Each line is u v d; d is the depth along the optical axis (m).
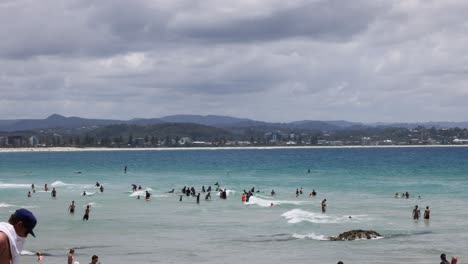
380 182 108.19
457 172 135.50
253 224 53.97
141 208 68.44
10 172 158.38
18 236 5.67
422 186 97.75
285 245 42.34
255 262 36.25
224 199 79.69
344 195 83.88
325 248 40.81
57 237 46.56
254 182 114.81
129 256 38.69
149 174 147.38
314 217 57.72
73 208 63.62
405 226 51.12
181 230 50.56
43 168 183.12
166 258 37.88
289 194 86.56
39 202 75.31
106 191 93.88
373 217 57.53
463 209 64.25
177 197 82.75
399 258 36.81
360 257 37.25
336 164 190.50
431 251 39.09
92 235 47.62
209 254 39.25
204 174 145.62
